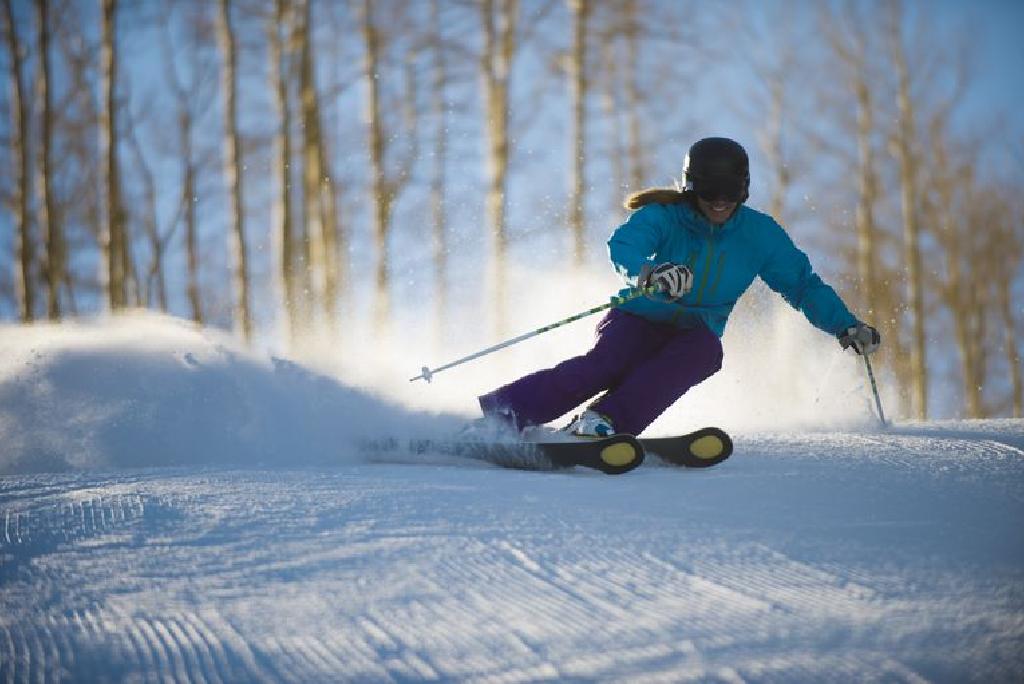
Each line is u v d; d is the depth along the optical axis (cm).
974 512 1020
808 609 741
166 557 904
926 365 7244
